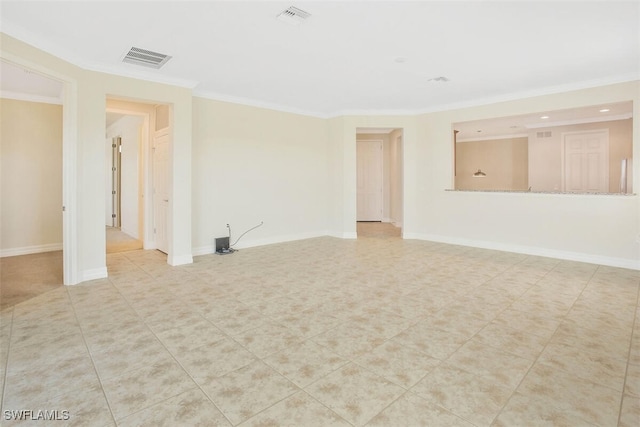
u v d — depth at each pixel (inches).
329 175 287.7
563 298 132.9
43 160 228.2
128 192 287.9
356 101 240.7
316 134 281.3
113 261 196.4
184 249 190.5
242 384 77.5
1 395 73.4
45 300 131.7
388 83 196.2
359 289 144.9
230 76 182.4
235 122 230.2
